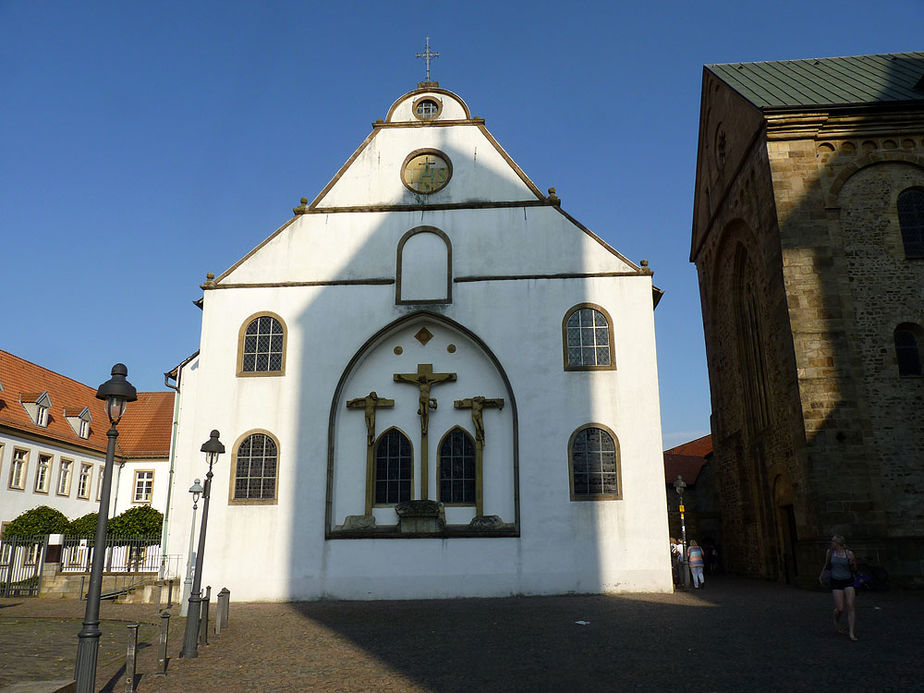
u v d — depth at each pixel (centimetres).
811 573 2022
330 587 2089
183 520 2184
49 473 3747
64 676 1073
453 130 2459
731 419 2970
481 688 935
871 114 2266
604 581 2053
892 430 2059
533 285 2289
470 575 2075
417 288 2319
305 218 2398
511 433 2211
